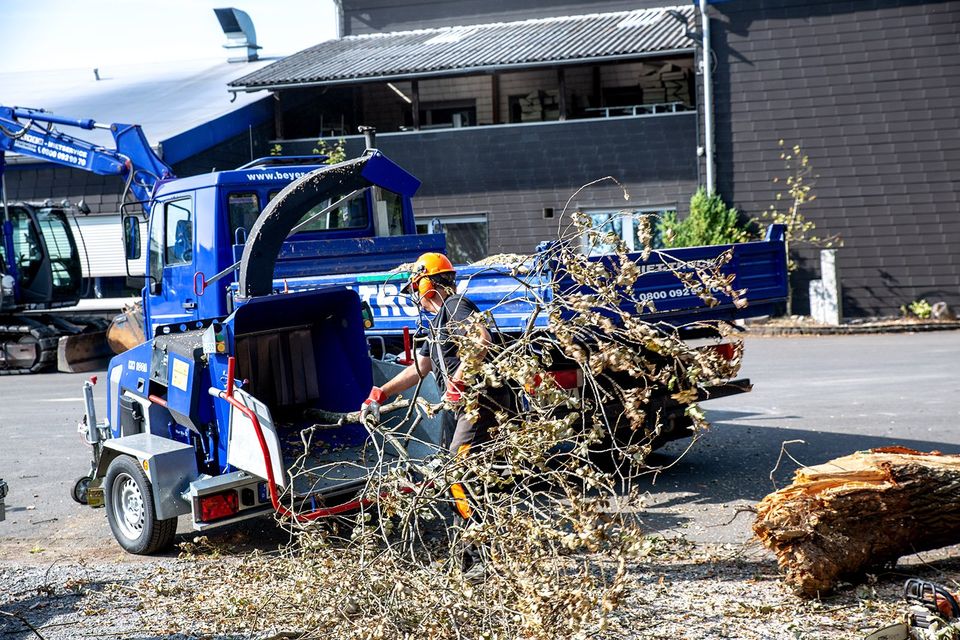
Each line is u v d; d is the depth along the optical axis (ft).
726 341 25.20
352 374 21.31
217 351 19.38
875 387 37.14
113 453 21.07
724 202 68.74
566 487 12.94
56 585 17.72
